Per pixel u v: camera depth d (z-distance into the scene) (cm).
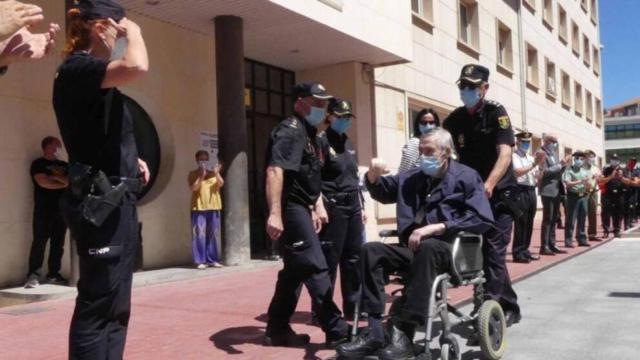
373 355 461
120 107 328
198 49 1088
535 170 1066
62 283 816
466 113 605
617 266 1041
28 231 829
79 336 317
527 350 530
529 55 2488
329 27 1056
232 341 542
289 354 497
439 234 466
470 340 509
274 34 1091
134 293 782
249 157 1229
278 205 489
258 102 1267
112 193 313
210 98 1109
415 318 440
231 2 923
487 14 2017
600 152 3666
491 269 592
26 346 534
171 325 606
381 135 1401
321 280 501
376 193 529
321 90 513
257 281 868
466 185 483
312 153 508
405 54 1305
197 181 966
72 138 313
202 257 968
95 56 322
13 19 254
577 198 1309
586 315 665
